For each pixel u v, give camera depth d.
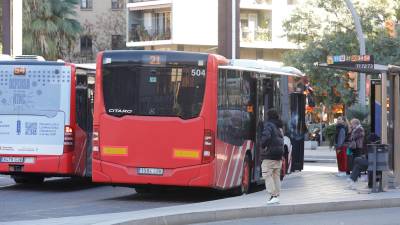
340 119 27.42
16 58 22.34
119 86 19.25
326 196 19.84
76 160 22.00
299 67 57.62
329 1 58.31
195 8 74.25
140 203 19.33
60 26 58.41
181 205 17.66
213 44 74.88
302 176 27.66
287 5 77.88
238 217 16.75
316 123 67.62
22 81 21.80
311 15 58.94
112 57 19.30
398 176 22.00
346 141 27.05
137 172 19.05
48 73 21.75
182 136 18.88
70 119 21.69
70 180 26.25
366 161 21.78
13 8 38.72
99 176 19.28
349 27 57.44
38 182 25.06
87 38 80.38
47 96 21.73
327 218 17.05
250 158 21.69
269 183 17.80
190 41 74.12
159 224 14.93
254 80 21.91
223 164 19.45
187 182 18.88
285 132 25.11
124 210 17.75
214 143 18.89
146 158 19.00
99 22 80.56
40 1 56.97
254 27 77.50
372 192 20.78
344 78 56.62
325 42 56.88
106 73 19.34
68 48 59.72
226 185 19.70
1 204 18.83
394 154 21.91
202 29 74.56
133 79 19.17
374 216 17.42
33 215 16.56
